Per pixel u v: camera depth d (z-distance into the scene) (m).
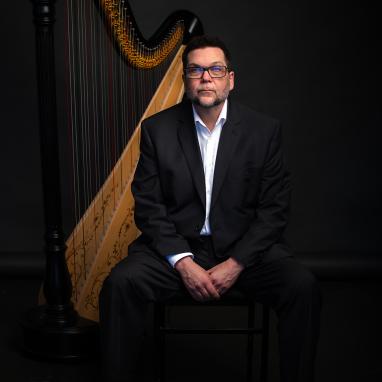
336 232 4.04
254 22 3.89
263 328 2.15
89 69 3.75
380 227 4.01
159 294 2.10
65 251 2.50
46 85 2.24
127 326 2.04
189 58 2.12
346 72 3.91
